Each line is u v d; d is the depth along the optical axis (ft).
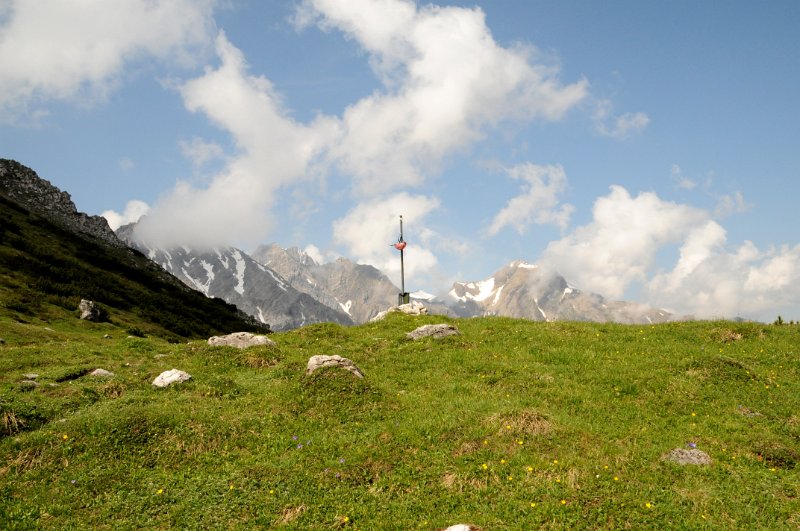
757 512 50.57
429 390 82.58
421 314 143.95
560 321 125.90
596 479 54.70
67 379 92.58
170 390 82.38
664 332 112.98
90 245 399.03
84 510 53.16
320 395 77.97
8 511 52.01
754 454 61.05
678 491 53.26
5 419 66.28
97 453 61.87
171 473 59.41
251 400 79.00
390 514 52.49
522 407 70.69
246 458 62.49
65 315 206.90
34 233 354.54
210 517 51.67
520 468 57.11
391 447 63.93
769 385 81.87
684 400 76.18
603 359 94.84
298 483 56.95
